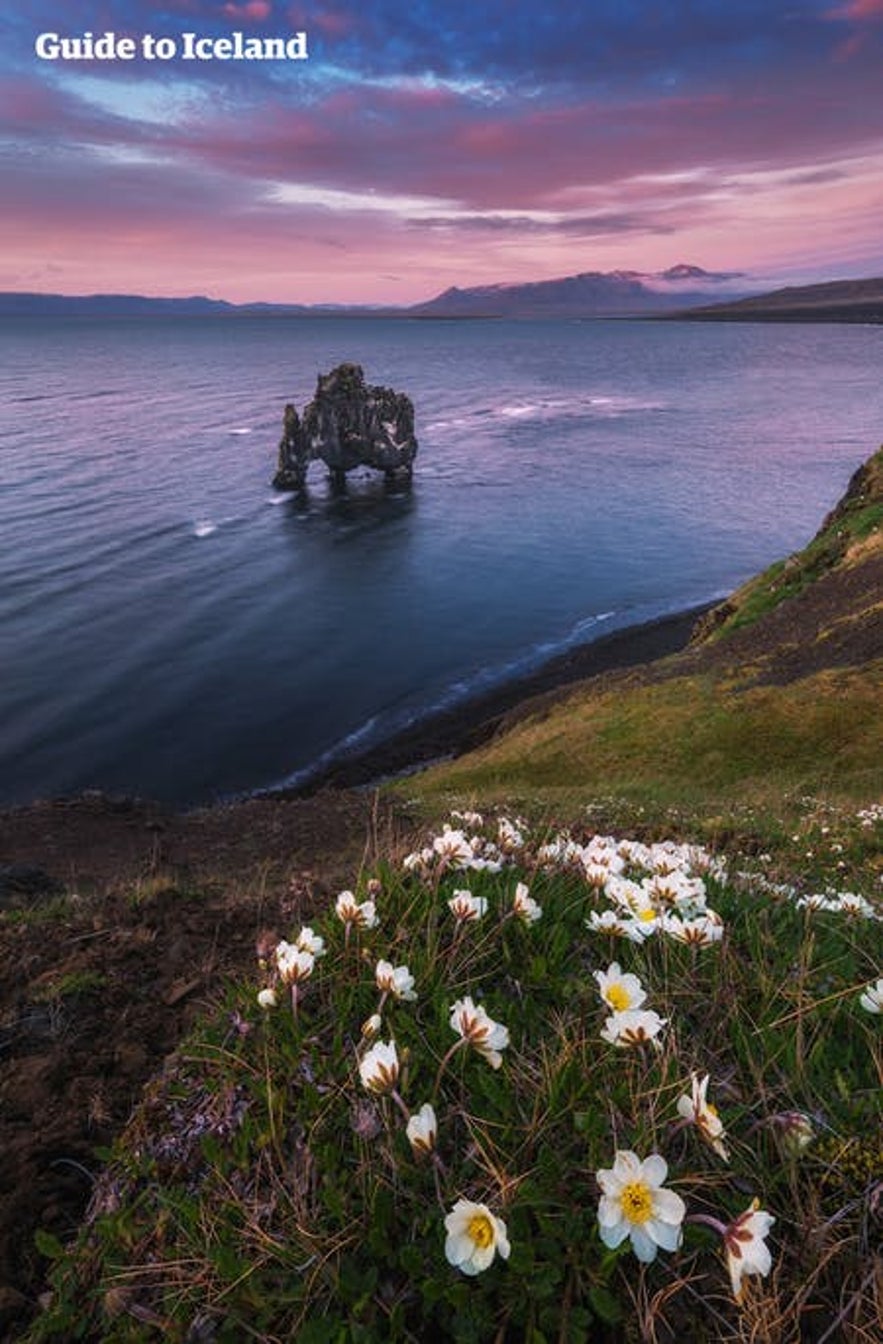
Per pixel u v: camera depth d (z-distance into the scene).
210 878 14.88
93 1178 3.37
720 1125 2.13
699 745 33.97
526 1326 2.05
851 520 55.91
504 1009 3.01
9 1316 2.78
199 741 58.69
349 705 65.44
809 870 10.59
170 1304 2.32
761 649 43.88
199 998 4.91
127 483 146.88
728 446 190.88
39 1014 4.81
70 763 55.25
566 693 49.47
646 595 93.62
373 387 151.25
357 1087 2.67
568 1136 2.44
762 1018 2.91
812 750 32.00
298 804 26.92
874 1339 1.94
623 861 4.48
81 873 17.41
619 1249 2.07
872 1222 2.24
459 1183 2.30
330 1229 2.30
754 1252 1.88
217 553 107.69
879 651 37.50
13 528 114.69
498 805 24.27
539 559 108.50
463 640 80.69
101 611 84.00
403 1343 2.08
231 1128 2.85
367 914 3.38
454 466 171.12
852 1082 2.65
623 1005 2.79
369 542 115.88
